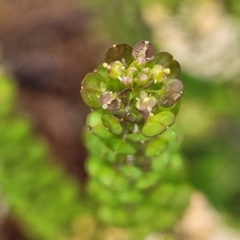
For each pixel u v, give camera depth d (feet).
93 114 0.30
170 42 0.51
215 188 0.52
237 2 0.48
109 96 0.26
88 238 0.43
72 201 0.43
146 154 0.31
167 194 0.35
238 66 0.51
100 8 0.51
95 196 0.35
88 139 0.32
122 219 0.36
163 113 0.27
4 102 0.43
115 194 0.34
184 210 0.37
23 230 0.52
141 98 0.26
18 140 0.42
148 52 0.26
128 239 0.40
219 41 0.51
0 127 0.42
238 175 0.52
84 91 0.27
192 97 0.49
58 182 0.43
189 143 0.52
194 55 0.52
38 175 0.42
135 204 0.35
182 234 0.46
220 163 0.52
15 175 0.42
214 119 0.52
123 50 0.27
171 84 0.26
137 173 0.32
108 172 0.33
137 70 0.26
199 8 0.49
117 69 0.26
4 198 0.46
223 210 0.51
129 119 0.27
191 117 0.50
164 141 0.31
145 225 0.36
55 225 0.43
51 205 0.43
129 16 0.50
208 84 0.51
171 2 0.48
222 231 0.50
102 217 0.36
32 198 0.43
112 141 0.30
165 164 0.33
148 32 0.50
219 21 0.51
